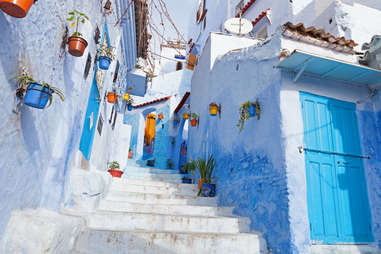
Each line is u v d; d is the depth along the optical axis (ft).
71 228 8.07
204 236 10.57
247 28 25.11
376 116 13.71
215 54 23.72
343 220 11.36
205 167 19.33
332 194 11.56
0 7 4.40
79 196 11.33
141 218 11.77
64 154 9.12
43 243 6.09
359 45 17.25
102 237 9.52
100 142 17.90
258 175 13.16
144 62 29.40
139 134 41.32
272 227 11.34
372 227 11.82
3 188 5.50
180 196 16.63
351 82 13.74
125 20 19.72
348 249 10.94
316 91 12.76
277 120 12.00
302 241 10.18
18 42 5.41
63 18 8.05
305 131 11.91
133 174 24.53
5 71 5.04
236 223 12.96
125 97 24.17
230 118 17.81
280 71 12.36
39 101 5.70
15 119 5.68
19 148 6.07
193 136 28.17
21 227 6.04
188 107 33.04
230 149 17.12
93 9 11.59
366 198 12.21
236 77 17.69
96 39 12.51
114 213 11.66
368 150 13.00
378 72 12.29
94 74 13.16
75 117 10.21
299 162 11.25
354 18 17.89
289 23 12.51
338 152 12.25
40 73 6.79
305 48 13.07
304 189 10.94
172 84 50.21
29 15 5.77
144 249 9.77
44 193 8.23
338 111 13.00
